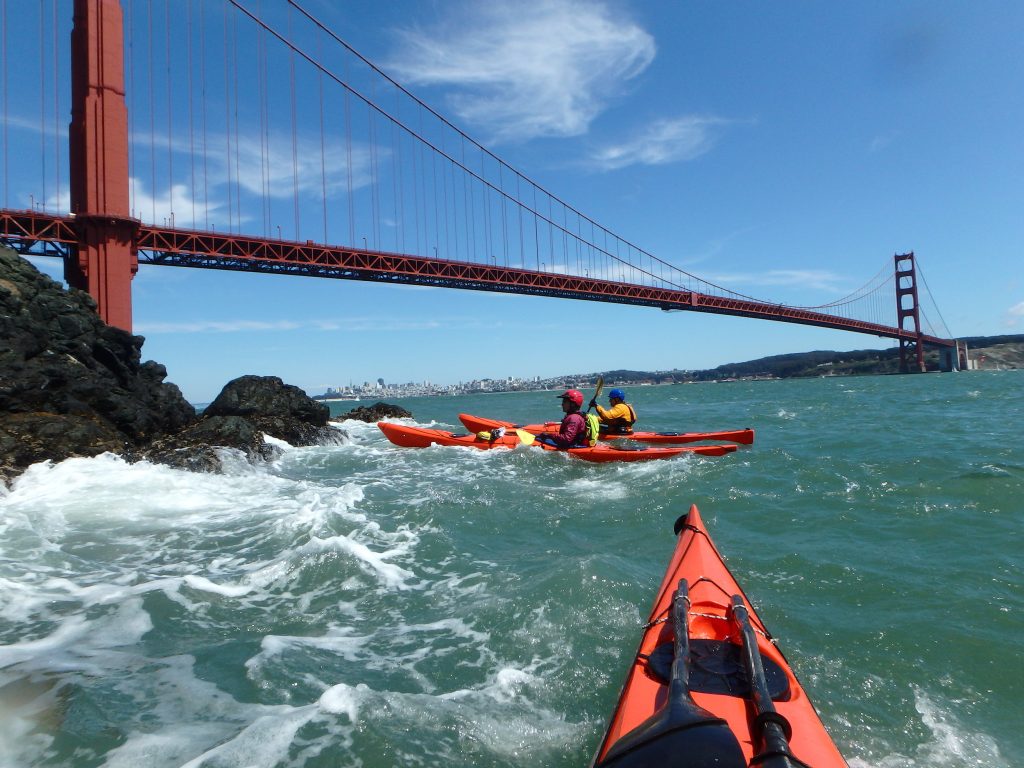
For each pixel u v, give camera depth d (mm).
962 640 2980
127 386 10344
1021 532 4562
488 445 10070
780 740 1781
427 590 3846
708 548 3535
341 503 6082
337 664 2924
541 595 3594
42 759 2191
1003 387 31266
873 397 25953
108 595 3801
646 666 2420
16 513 5742
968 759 2174
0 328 8266
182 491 6973
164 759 2193
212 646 3102
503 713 2486
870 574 3818
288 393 13391
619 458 8375
